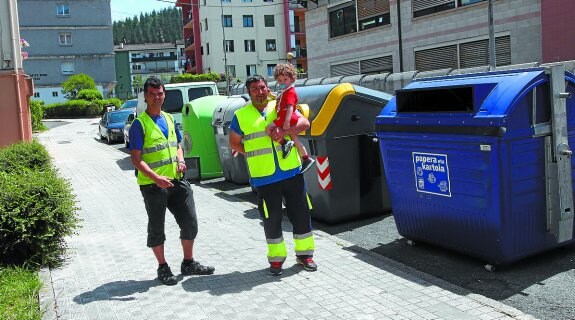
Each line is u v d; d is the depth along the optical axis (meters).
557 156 4.95
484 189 4.82
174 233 7.06
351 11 27.25
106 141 25.66
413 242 6.11
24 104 13.71
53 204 5.95
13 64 13.36
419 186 5.54
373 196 7.42
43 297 4.82
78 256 6.12
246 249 6.23
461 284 4.94
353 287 4.86
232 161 10.73
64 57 63.81
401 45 24.11
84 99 53.28
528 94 4.78
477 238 5.08
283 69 5.48
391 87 16.77
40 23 62.53
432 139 5.22
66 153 20.02
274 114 5.37
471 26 20.78
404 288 4.78
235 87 24.67
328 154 7.04
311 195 7.40
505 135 4.63
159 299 4.73
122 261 5.90
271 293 4.80
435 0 22.28
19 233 5.56
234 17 64.69
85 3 64.06
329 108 6.98
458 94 5.16
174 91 14.13
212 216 8.02
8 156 9.45
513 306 4.40
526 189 4.86
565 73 5.00
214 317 4.32
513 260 5.02
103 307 4.58
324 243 6.32
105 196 10.19
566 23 17.19
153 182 5.04
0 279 5.14
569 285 4.74
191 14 68.69
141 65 131.75
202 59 67.19
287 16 66.25
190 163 11.73
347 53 27.70
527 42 18.83
